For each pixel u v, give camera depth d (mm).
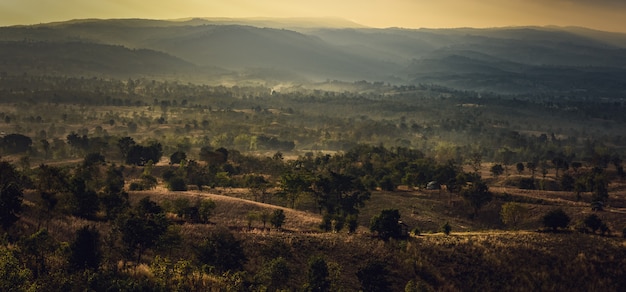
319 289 67875
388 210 97875
